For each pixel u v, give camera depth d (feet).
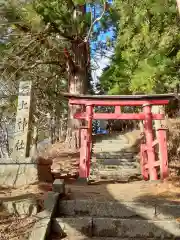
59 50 45.96
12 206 15.38
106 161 37.14
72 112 46.96
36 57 48.37
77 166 34.58
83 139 28.02
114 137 49.16
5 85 46.16
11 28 39.55
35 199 15.88
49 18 37.55
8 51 40.01
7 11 35.09
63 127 66.80
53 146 48.08
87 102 29.86
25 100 23.88
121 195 19.04
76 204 16.03
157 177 26.89
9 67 42.16
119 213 15.67
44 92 53.21
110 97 29.45
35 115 53.57
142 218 15.38
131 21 36.50
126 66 37.68
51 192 16.69
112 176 31.89
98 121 77.82
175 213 15.51
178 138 30.71
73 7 41.75
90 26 42.50
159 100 29.19
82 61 47.96
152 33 32.04
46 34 41.63
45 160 22.33
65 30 42.73
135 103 29.40
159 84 31.24
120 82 39.29
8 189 18.81
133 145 42.22
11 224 14.25
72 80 47.62
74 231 14.57
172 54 31.19
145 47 34.24
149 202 16.44
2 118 54.60
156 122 28.99
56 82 54.80
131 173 32.99
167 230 14.42
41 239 12.66
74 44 47.60
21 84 24.45
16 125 23.08
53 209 15.15
